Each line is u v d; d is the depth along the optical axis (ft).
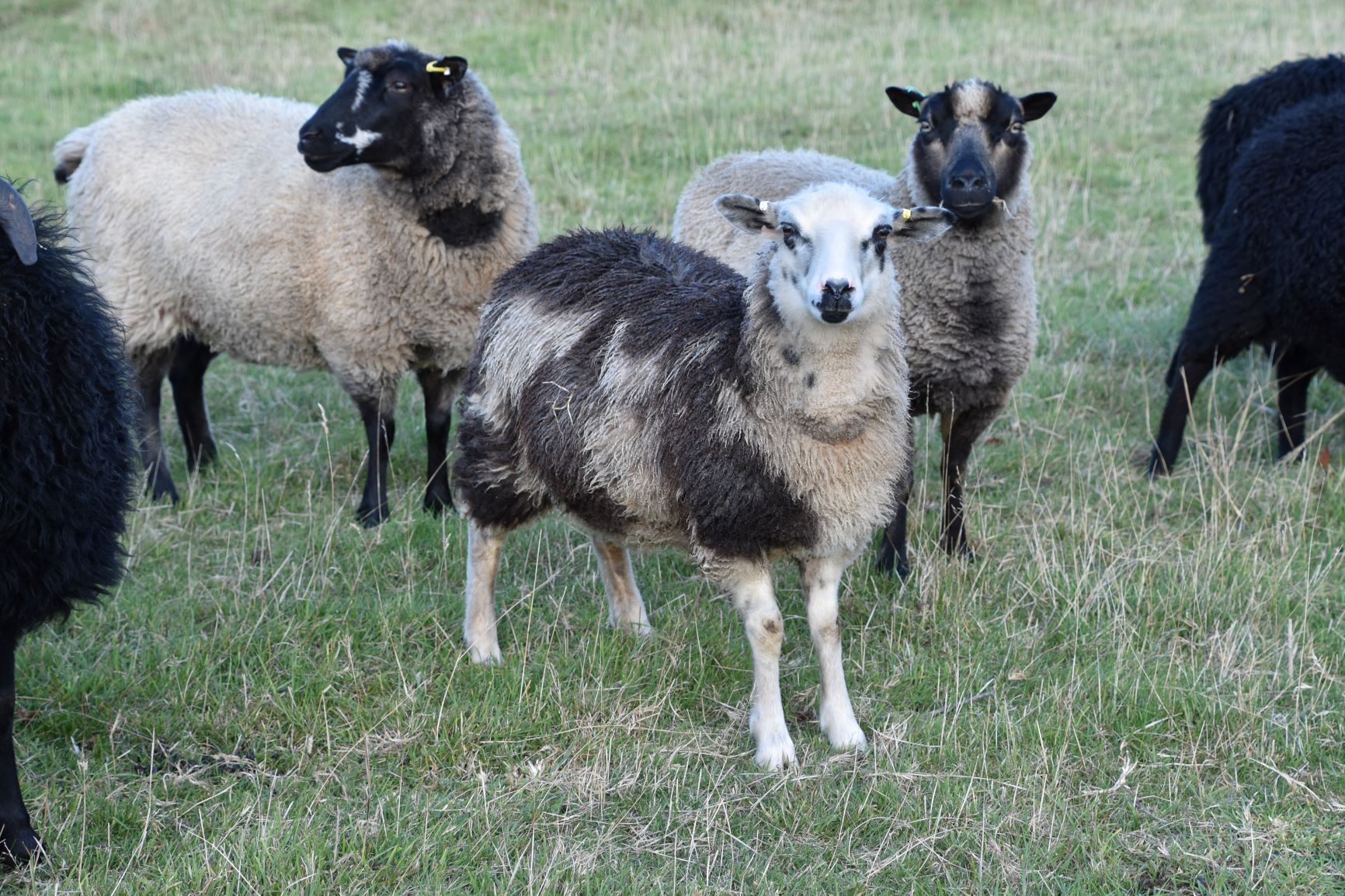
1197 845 13.29
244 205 21.65
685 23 55.88
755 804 13.91
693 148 39.45
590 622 17.75
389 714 15.43
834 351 13.56
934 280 18.85
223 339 22.85
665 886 12.64
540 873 12.63
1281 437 23.39
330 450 22.93
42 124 43.32
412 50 20.92
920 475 23.07
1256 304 22.08
